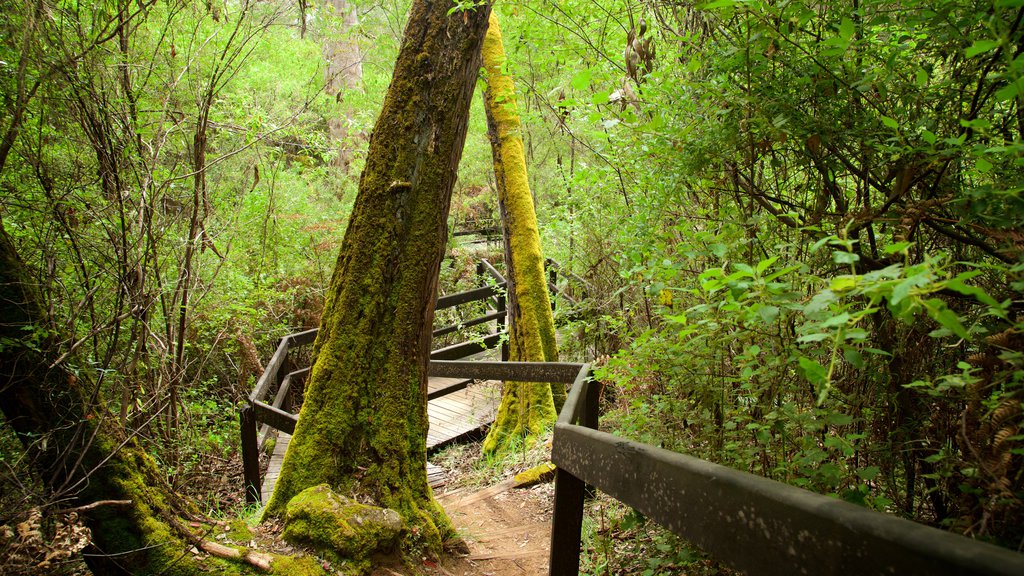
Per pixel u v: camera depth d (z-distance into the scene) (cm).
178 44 456
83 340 270
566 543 230
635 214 286
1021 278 108
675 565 232
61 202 307
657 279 242
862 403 196
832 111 192
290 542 289
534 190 1263
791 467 187
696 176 241
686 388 242
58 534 216
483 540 381
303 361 951
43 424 256
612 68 359
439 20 355
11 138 267
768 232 221
